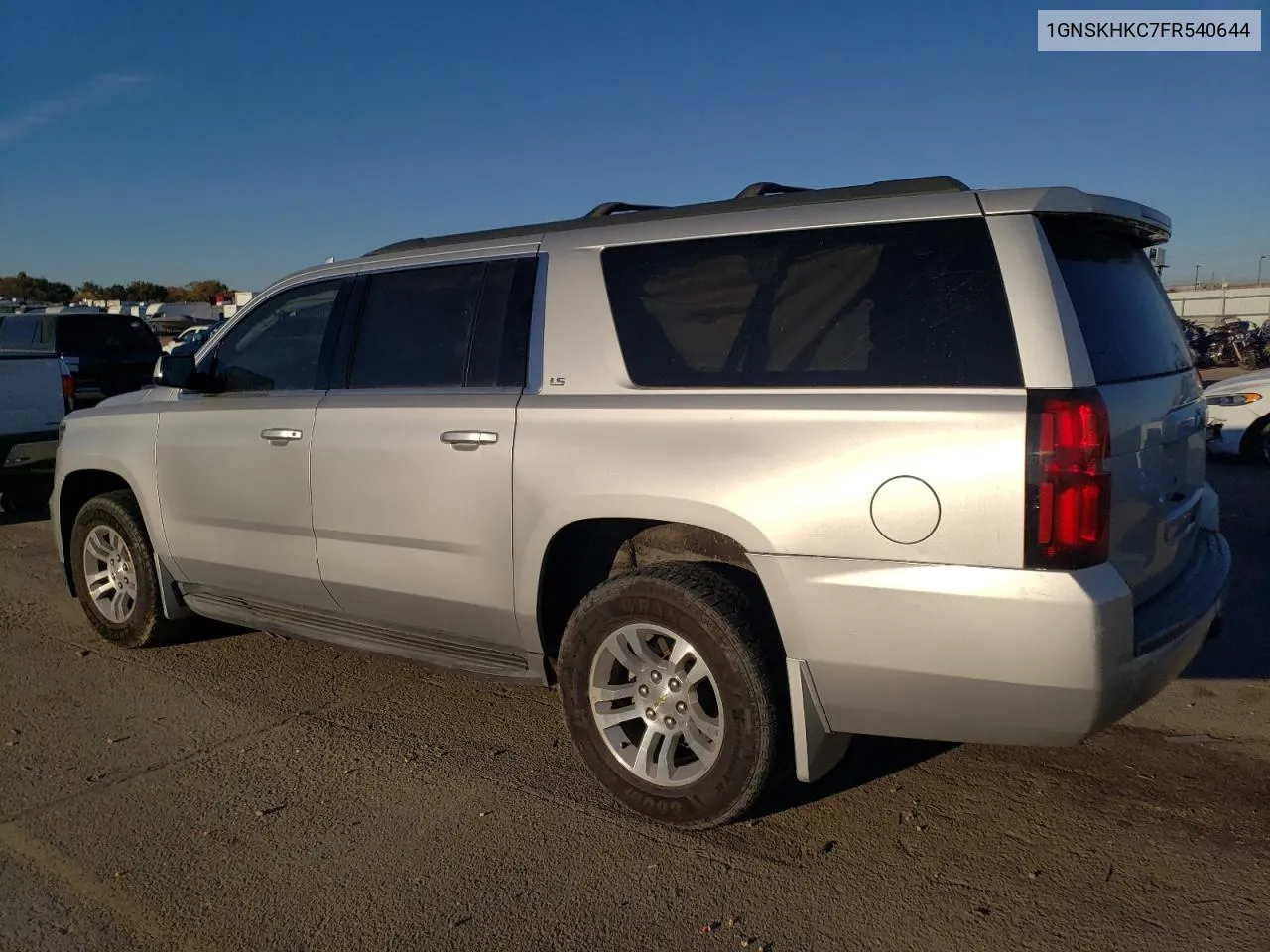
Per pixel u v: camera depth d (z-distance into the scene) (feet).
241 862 11.39
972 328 10.12
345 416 14.37
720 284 11.73
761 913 10.28
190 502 16.60
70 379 32.60
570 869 11.13
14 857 11.59
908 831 11.77
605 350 12.32
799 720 10.84
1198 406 12.90
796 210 11.50
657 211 12.91
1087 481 9.51
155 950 9.88
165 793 13.03
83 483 19.43
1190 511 12.29
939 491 9.86
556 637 13.25
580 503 11.96
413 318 14.34
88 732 15.02
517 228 14.03
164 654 18.39
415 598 13.88
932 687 10.15
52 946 9.95
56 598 22.49
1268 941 9.65
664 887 10.77
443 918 10.30
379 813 12.42
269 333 16.22
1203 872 10.82
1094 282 11.11
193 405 16.79
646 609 11.59
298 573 15.24
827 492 10.39
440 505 13.30
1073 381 9.68
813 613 10.53
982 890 10.59
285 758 14.01
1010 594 9.60
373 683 16.76
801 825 11.96
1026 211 10.26
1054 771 13.17
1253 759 13.37
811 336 11.00
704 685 11.68
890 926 10.03
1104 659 9.53
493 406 12.90
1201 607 11.29
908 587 10.01
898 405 10.16
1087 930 9.89
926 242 10.58
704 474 11.09
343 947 9.89
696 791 11.50
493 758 13.91
